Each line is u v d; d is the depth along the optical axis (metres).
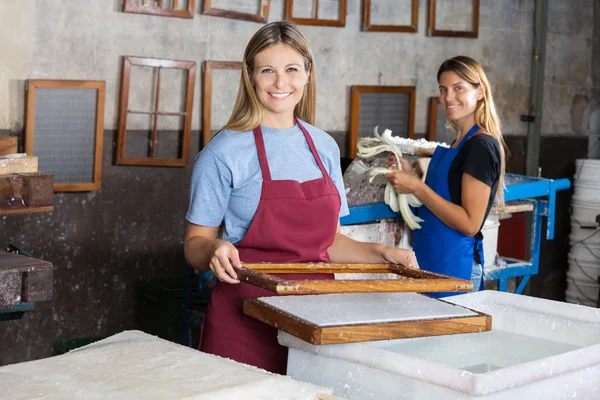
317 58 5.12
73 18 4.26
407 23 5.43
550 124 6.39
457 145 3.28
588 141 6.62
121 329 4.59
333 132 5.23
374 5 5.29
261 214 2.12
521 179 4.14
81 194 4.38
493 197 3.23
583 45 6.48
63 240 4.36
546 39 6.25
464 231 3.18
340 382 1.48
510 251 4.82
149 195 4.61
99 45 4.35
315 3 5.04
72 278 4.40
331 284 1.57
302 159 2.19
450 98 3.29
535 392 1.38
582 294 6.03
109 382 1.24
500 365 1.58
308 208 2.14
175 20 4.56
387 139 3.54
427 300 1.76
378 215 3.40
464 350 1.67
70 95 4.23
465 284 1.72
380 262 2.16
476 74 3.24
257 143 2.14
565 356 1.42
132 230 4.58
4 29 4.06
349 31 5.23
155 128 4.54
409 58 5.49
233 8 4.73
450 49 5.69
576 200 6.02
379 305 1.67
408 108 5.46
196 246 2.03
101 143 4.33
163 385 1.23
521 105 6.16
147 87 4.52
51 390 1.21
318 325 1.45
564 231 6.48
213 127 4.77
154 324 4.47
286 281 1.56
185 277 3.78
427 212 3.31
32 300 2.21
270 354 2.03
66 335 4.42
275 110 2.16
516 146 6.18
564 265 6.52
